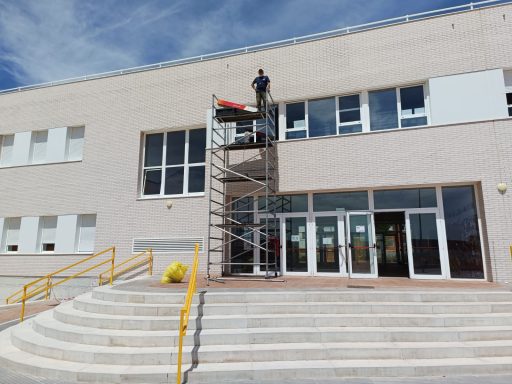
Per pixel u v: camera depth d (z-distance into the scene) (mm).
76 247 13977
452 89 11109
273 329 6352
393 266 11266
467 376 5352
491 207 10266
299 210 12242
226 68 13562
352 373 5352
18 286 14109
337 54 12422
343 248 11633
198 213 12852
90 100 14938
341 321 6566
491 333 6258
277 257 12094
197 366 5477
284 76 12852
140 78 14508
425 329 6375
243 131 13047
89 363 5680
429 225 11086
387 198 11594
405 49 11750
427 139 11094
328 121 12352
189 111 13688
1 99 16281
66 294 13406
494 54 10906
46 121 15383
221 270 12180
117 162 14062
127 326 6453
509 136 10430
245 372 5270
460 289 8039
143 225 13289
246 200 12648
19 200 14984
